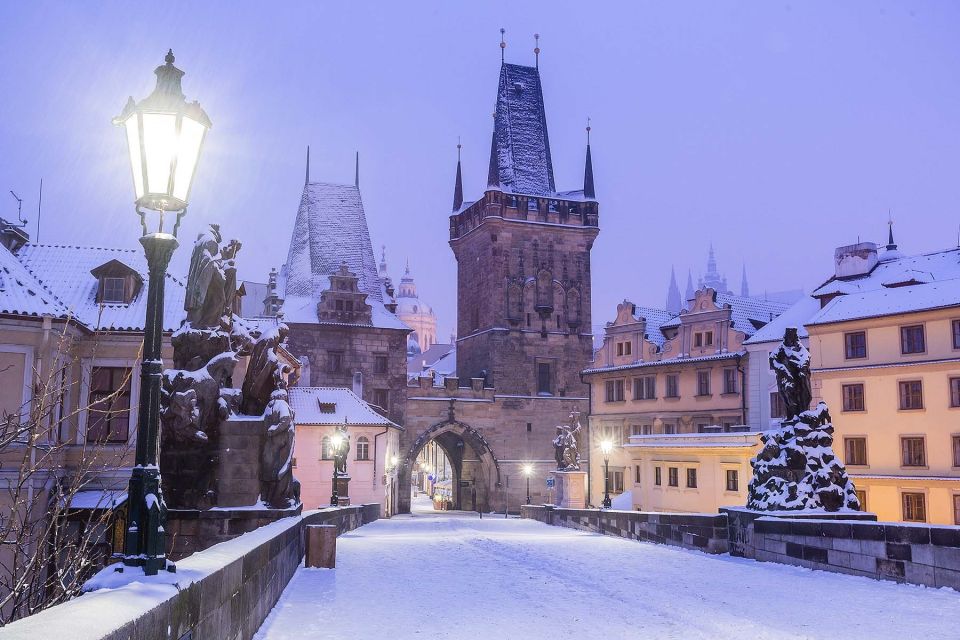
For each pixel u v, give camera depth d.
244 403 24.33
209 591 7.26
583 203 98.44
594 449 80.94
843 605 13.42
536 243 96.44
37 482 27.97
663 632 10.99
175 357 23.69
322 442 67.31
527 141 101.31
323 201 95.31
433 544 25.83
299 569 18.33
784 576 17.39
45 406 12.55
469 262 101.06
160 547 6.86
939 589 15.16
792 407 22.36
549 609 12.80
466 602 13.46
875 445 52.59
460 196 107.50
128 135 7.68
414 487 155.88
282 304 85.00
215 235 24.52
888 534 16.53
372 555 21.80
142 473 6.97
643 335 77.31
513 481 90.50
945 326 50.12
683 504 59.72
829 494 21.08
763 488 22.11
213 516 22.27
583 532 38.62
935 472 49.69
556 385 94.38
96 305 37.00
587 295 97.25
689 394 71.69
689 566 19.41
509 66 103.44
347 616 12.01
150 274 7.54
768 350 64.50
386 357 86.12
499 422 90.88
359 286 90.62
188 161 7.61
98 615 4.66
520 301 94.75
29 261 39.12
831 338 55.47
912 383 51.34
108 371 35.19
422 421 87.94
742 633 10.96
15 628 4.10
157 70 7.61
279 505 22.83
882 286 60.41
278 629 10.87
